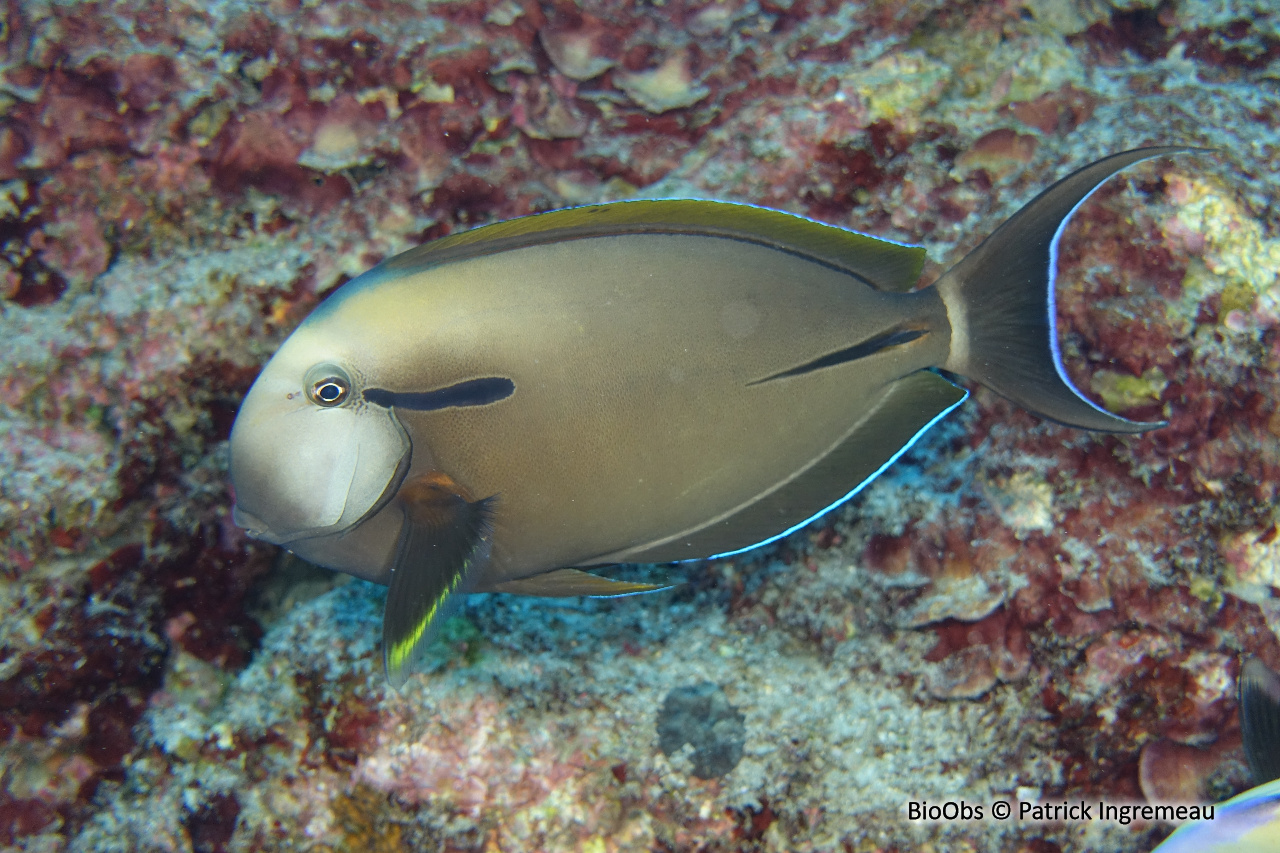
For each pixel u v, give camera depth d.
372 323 0.39
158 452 0.50
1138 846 0.47
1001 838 0.47
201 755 0.50
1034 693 0.48
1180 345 0.49
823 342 0.41
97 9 0.49
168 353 0.50
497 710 0.48
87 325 0.50
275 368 0.39
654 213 0.39
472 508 0.40
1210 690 0.47
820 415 0.41
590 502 0.40
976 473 0.50
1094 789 0.48
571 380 0.39
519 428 0.40
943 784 0.47
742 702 0.49
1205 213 0.50
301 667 0.50
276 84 0.50
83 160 0.50
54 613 0.48
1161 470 0.49
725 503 0.41
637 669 0.50
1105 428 0.41
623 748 0.48
